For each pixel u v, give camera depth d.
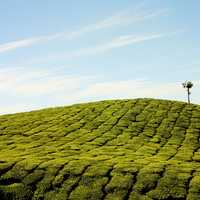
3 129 42.88
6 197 24.12
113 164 27.89
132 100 54.53
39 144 36.34
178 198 23.39
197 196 23.48
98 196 23.73
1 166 27.27
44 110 52.62
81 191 24.30
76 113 48.97
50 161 28.36
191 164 29.92
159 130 43.06
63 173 26.19
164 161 30.08
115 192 24.08
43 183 25.20
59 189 24.64
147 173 26.17
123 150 34.59
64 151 32.97
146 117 47.12
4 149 34.31
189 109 51.75
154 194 23.78
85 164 27.69
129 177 25.66
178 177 25.72
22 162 28.03
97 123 44.62
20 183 25.34
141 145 37.25
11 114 51.66
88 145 36.19
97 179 25.47
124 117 46.69
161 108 51.03
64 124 44.34
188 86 74.12
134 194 23.84
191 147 37.78
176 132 42.81
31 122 45.72
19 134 40.66
